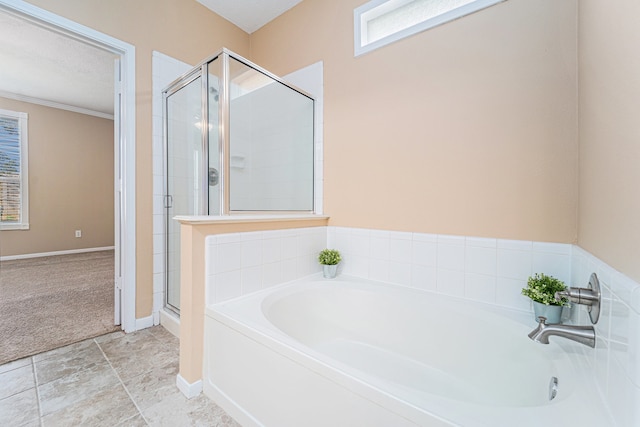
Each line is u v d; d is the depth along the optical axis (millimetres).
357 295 1769
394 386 803
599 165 900
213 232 1467
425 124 1705
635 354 562
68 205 4789
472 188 1544
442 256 1650
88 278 3375
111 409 1282
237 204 1938
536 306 1265
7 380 1467
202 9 2477
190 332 1388
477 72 1518
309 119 2295
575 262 1219
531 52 1365
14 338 1917
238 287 1563
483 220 1515
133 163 2043
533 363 1112
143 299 2109
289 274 1880
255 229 1661
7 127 4203
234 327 1261
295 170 2316
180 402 1346
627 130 650
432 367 1477
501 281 1463
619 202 704
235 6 2494
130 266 2037
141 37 2086
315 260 2100
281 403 1049
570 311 1230
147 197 2121
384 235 1898
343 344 1735
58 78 3607
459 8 1562
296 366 999
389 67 1858
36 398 1338
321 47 2252
